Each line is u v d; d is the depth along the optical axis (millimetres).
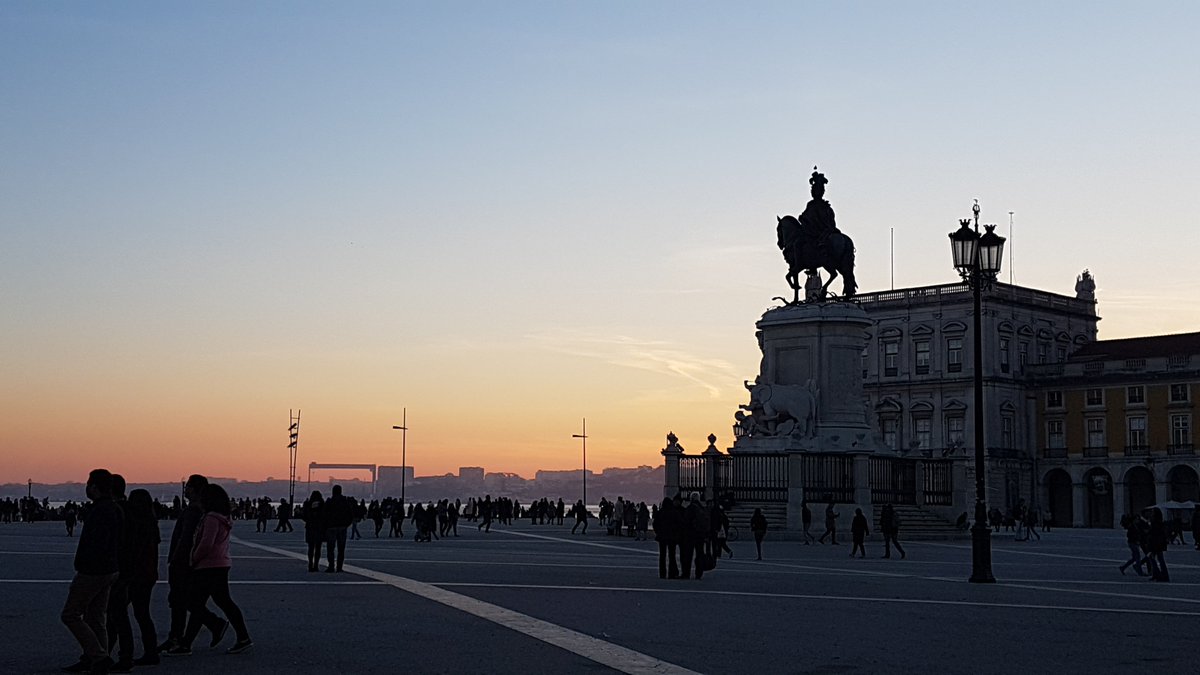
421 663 13312
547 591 21812
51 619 17078
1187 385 96562
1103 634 16688
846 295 50812
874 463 48344
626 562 31422
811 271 51000
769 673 12930
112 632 14266
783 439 48594
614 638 15422
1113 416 99875
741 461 48094
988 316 100938
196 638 15844
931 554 37375
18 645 14664
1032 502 102562
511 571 26797
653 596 21234
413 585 22672
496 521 81188
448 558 31906
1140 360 98875
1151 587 25438
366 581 23609
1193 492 96875
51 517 76875
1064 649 15109
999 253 28078
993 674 13094
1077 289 111125
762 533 34219
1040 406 103438
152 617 18156
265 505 57688
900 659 14047
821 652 14516
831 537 43875
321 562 29391
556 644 14758
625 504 51875
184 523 14539
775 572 28406
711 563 25984
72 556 30797
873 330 105562
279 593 21062
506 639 15172
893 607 19891
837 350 49594
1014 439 102688
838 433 48812
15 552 32500
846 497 46781
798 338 50000
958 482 50562
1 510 71438
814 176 51344
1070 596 22656
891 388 104125
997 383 101125
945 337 102062
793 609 19359
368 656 13836
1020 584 25531
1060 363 102500
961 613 19125
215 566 14266
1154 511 27625
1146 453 97625
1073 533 73250
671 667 13133
